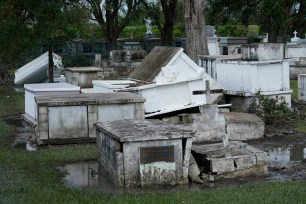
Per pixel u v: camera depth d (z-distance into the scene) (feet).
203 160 35.83
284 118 56.13
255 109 56.29
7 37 86.28
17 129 53.98
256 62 58.03
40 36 85.66
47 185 31.48
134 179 32.32
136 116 46.65
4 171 35.14
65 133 45.29
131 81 56.85
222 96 58.18
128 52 116.88
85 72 69.92
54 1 86.12
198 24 81.66
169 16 157.07
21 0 85.87
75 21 90.27
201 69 52.75
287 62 59.88
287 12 153.38
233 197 28.19
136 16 165.78
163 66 52.06
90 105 45.47
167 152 32.48
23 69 87.86
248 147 37.65
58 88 54.80
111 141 33.76
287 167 37.35
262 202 27.20
